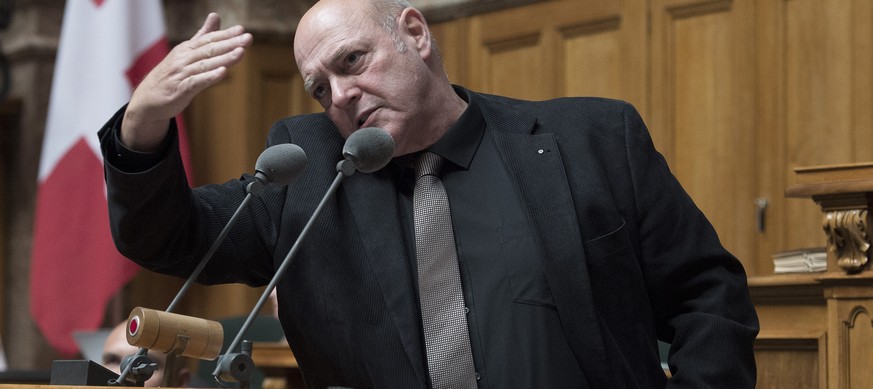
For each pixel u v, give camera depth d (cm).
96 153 762
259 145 823
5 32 904
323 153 247
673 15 641
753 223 598
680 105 634
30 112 880
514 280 228
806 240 576
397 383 224
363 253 234
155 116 214
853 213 321
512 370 223
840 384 323
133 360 199
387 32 237
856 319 322
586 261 230
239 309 800
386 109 234
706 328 230
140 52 768
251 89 823
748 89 605
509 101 260
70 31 771
